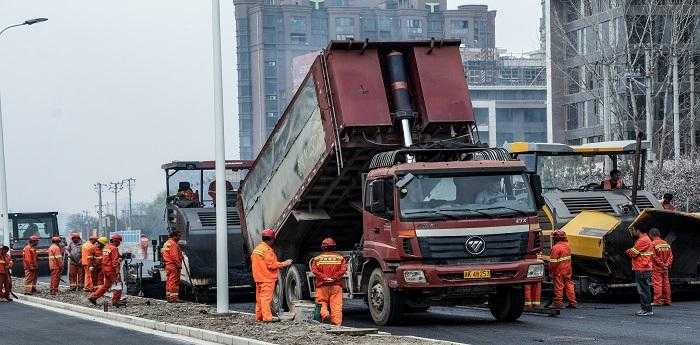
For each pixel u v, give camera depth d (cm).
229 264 3306
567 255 2683
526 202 2339
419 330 2255
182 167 3544
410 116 2447
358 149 2450
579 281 2998
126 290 3803
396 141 2472
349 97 2416
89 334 2411
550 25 9344
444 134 2519
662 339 2006
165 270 3447
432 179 2308
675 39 6444
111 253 3206
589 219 2941
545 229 3025
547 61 9538
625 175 3206
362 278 2495
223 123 2656
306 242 2778
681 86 7544
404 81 2469
